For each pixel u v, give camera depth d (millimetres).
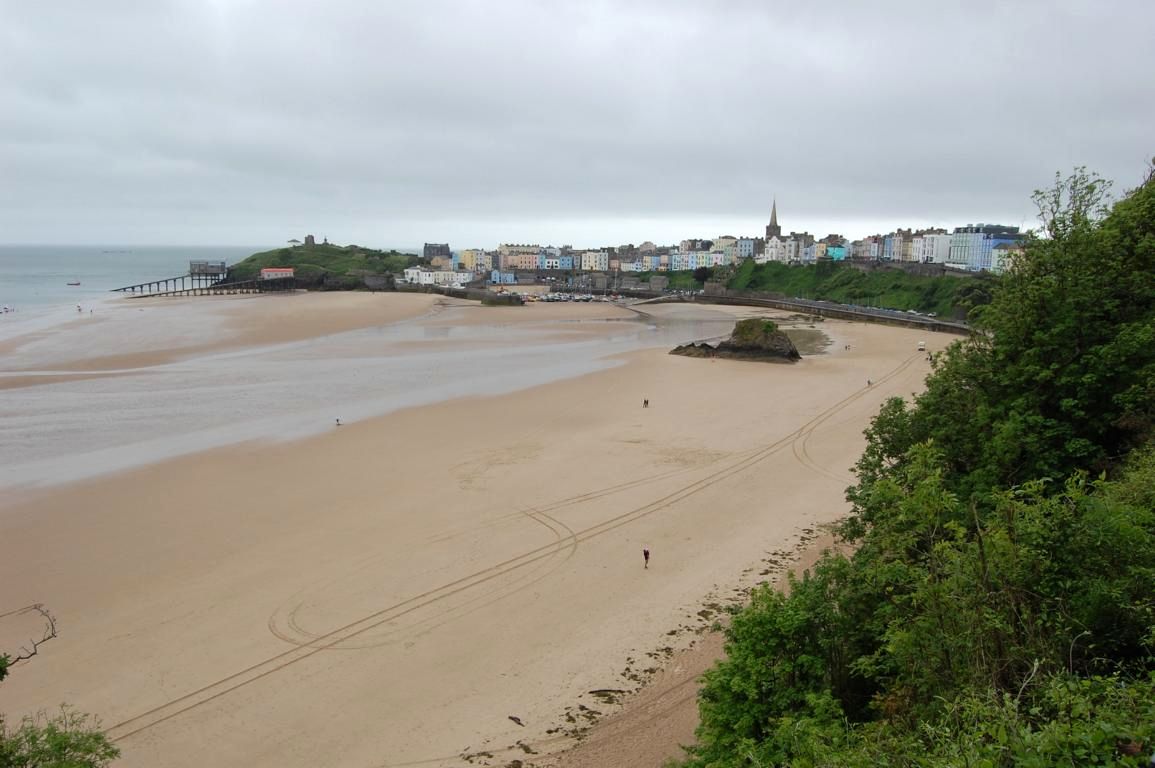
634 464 39750
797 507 33438
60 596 25172
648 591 25469
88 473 37844
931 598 11695
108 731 18500
